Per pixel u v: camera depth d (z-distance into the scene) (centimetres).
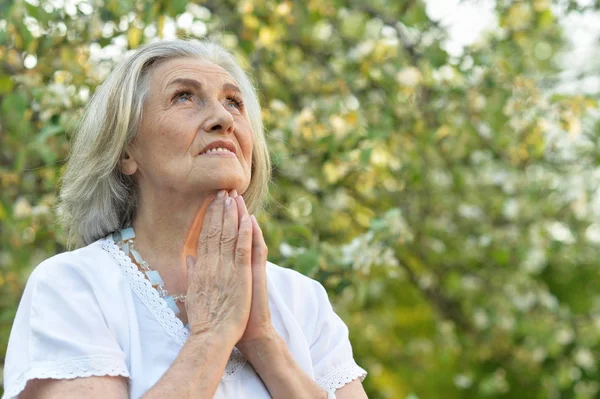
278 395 227
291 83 540
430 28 561
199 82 238
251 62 511
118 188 244
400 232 387
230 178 230
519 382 690
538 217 635
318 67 562
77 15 438
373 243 381
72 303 219
